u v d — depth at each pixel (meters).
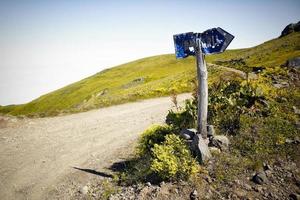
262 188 8.21
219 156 9.71
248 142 10.37
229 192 8.16
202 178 8.88
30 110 144.25
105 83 136.50
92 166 12.70
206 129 10.58
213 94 14.10
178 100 30.50
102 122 21.38
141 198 8.66
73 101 126.06
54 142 16.69
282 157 9.52
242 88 13.88
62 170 12.53
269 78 18.70
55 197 10.27
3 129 20.06
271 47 91.69
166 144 10.74
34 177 11.98
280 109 12.59
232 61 85.50
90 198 9.85
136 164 11.55
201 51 9.86
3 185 11.36
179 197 8.34
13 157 14.35
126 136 16.91
